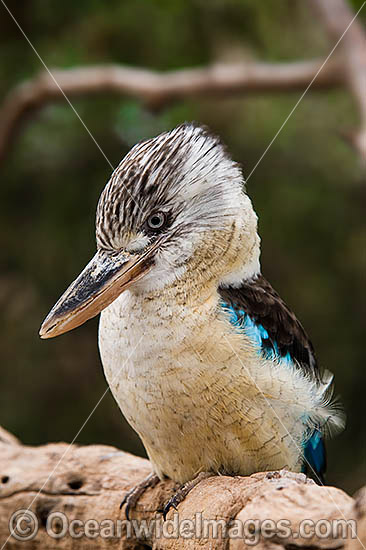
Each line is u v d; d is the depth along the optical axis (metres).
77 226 15.50
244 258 6.68
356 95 10.41
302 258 15.70
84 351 15.46
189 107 14.66
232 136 14.92
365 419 15.91
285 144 14.94
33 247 15.60
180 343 6.14
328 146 15.09
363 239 15.57
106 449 7.24
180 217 6.43
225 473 6.44
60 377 15.33
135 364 6.23
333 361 15.86
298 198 15.37
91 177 15.41
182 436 6.30
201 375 6.12
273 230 15.50
